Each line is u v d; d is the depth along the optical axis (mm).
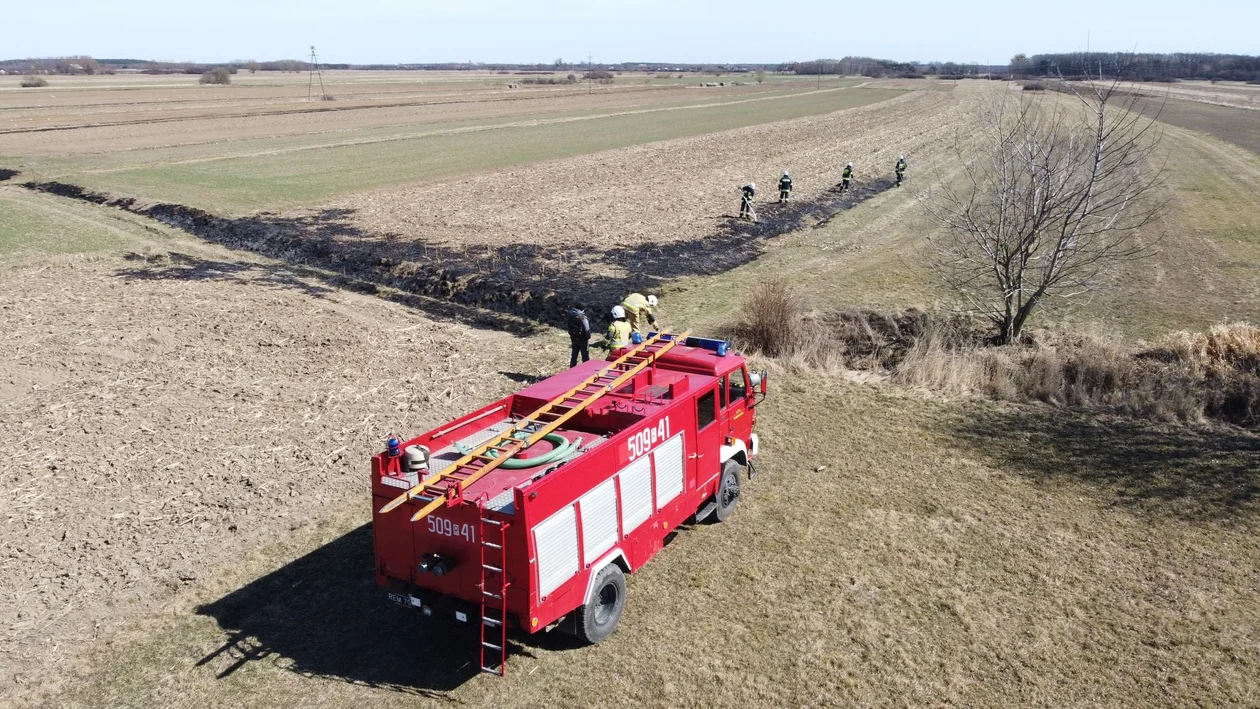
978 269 20641
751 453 11953
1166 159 44219
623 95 135875
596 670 8312
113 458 12930
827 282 23641
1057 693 7902
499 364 17500
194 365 17203
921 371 16219
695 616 9156
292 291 23547
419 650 8672
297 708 7812
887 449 13320
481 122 80125
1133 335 18219
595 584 8461
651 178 43406
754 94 138750
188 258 27609
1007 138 17438
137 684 8195
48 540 10680
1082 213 16922
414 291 24078
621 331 14148
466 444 9281
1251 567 9875
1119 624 8898
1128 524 10891
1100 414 14391
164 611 9344
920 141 58688
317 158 52125
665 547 10594
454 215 33594
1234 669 8188
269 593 9664
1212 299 20875
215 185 40656
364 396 15594
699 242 28734
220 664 8469
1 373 16547
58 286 23484
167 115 82812
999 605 9258
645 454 9148
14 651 8688
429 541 8078
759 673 8219
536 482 7574
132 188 39438
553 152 55500
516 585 7621
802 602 9367
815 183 41438
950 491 11898
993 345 17781
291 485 12125
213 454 13102
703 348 11586
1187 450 12906
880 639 8711
